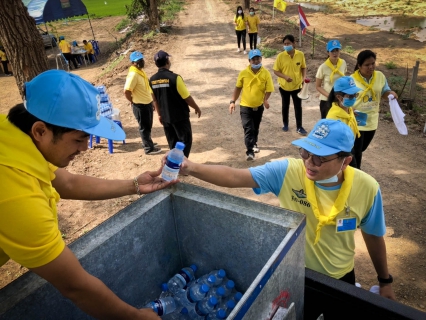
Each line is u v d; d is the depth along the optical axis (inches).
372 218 89.4
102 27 1071.6
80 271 54.2
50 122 52.7
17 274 164.9
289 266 61.7
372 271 155.7
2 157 49.6
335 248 90.0
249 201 72.0
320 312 79.4
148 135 266.8
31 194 50.6
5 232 49.4
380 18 895.1
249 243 74.2
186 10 1160.2
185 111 218.8
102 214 202.2
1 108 485.1
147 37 719.1
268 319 57.9
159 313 76.8
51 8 678.5
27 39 219.9
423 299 140.0
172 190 82.9
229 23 881.5
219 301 78.7
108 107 282.2
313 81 401.4
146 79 253.0
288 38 258.1
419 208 191.8
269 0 1323.8
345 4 1117.1
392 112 184.1
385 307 69.1
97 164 260.5
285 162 93.4
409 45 639.8
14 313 57.8
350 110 164.2
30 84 53.9
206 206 76.5
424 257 160.4
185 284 85.3
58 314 65.3
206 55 579.8
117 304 57.7
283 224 66.5
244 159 256.4
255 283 51.5
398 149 257.4
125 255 74.9
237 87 241.6
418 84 441.4
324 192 87.3
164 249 85.0
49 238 51.0
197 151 274.1
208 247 83.3
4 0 210.1
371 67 173.2
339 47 207.8
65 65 706.2
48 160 58.0
